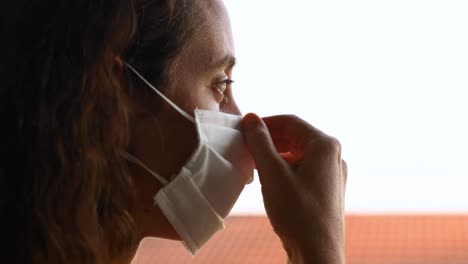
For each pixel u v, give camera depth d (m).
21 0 0.87
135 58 0.89
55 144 0.84
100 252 0.86
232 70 1.00
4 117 0.85
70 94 0.84
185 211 0.93
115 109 0.86
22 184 0.85
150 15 0.89
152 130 0.91
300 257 0.87
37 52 0.85
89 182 0.84
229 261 2.31
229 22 0.98
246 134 0.96
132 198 0.88
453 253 2.36
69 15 0.86
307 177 0.90
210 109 0.96
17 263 0.85
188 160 0.93
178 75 0.92
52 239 0.83
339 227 0.90
